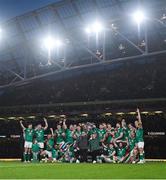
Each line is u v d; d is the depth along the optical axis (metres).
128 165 18.31
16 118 37.12
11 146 35.22
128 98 38.44
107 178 10.78
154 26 38.78
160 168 15.51
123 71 42.31
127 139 22.19
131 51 41.28
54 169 14.98
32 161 24.33
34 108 37.78
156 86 38.19
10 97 45.38
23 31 42.91
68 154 23.80
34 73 45.22
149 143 30.70
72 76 44.84
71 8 39.47
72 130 23.72
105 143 22.81
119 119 33.03
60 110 36.78
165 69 39.72
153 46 39.72
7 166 17.36
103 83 41.88
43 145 24.70
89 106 35.28
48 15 41.25
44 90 44.41
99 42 42.41
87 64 41.75
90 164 19.66
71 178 10.86
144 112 31.69
